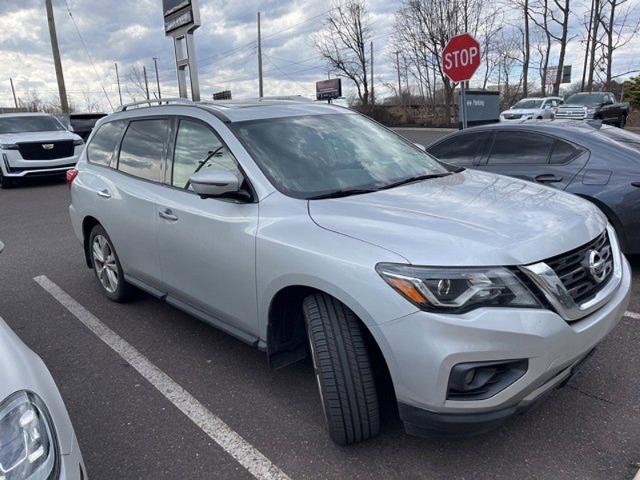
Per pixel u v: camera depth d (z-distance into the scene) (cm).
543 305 234
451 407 230
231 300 328
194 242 347
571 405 306
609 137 542
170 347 408
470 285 228
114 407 331
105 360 393
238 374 363
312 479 260
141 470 273
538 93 3800
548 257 242
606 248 286
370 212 279
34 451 171
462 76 717
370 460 270
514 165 566
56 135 1397
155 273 405
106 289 505
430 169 380
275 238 287
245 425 305
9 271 628
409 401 240
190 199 356
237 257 312
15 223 925
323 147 359
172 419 315
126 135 455
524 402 235
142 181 414
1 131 1399
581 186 508
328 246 262
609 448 270
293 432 296
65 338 434
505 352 224
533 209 284
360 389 259
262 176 318
